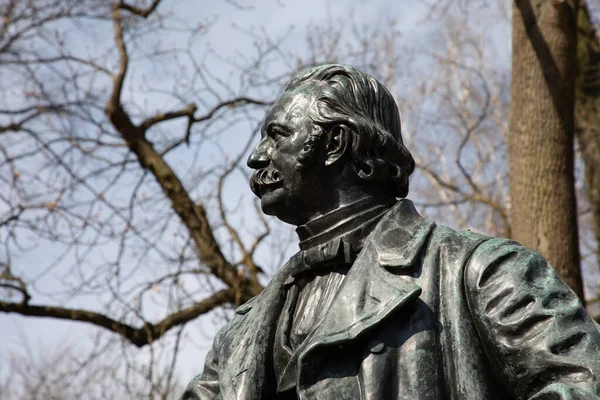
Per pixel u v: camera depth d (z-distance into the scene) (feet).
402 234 9.04
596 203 41.83
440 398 8.16
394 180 9.52
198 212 35.76
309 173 9.42
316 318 9.04
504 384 8.14
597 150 40.91
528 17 27.99
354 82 9.70
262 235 35.83
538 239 26.55
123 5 38.99
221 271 34.88
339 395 8.27
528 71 27.81
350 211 9.35
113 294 34.53
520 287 8.21
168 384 33.76
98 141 36.40
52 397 41.60
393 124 9.84
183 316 34.71
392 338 8.38
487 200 37.58
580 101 41.47
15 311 34.50
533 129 27.35
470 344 8.27
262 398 8.89
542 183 26.89
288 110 9.66
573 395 7.39
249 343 9.14
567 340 7.86
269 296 9.45
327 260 9.22
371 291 8.60
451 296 8.47
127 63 37.65
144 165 36.52
